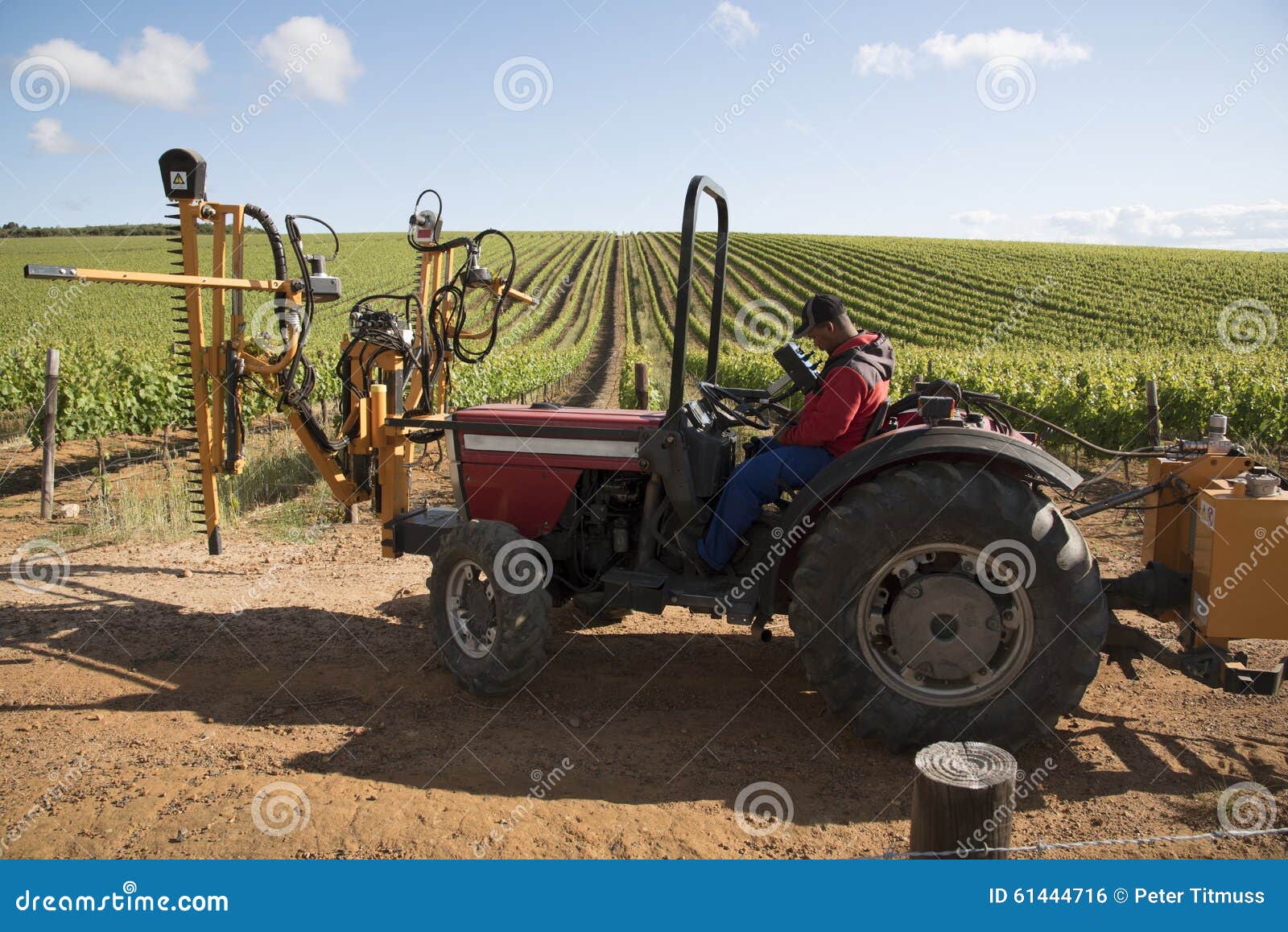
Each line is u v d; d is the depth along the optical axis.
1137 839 2.68
